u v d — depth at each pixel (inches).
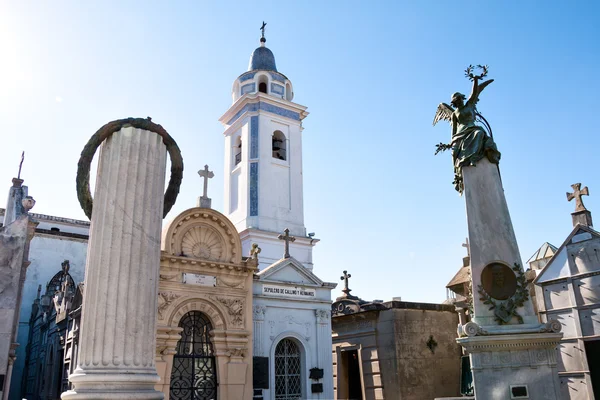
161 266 712.4
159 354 676.7
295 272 864.3
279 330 813.9
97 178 252.5
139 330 231.5
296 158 1359.5
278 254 1223.5
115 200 243.8
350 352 965.2
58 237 1344.7
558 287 665.6
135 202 247.4
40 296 1253.1
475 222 494.9
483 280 478.3
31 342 1200.2
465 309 794.8
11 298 648.4
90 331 224.4
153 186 256.8
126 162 251.0
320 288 880.3
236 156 1386.6
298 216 1304.1
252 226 1219.9
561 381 637.9
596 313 617.0
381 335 873.5
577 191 675.4
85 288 236.5
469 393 771.4
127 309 230.8
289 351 829.2
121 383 216.5
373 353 881.5
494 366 439.5
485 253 484.4
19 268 661.9
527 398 433.1
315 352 841.5
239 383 725.9
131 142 255.4
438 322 901.2
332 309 994.1
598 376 615.8
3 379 620.7
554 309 664.4
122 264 235.5
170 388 688.4
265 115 1341.0
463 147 520.7
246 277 784.9
